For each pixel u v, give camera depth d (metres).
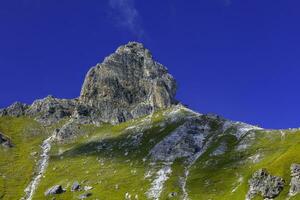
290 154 196.75
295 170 183.00
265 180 187.38
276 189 181.75
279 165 192.62
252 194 187.50
